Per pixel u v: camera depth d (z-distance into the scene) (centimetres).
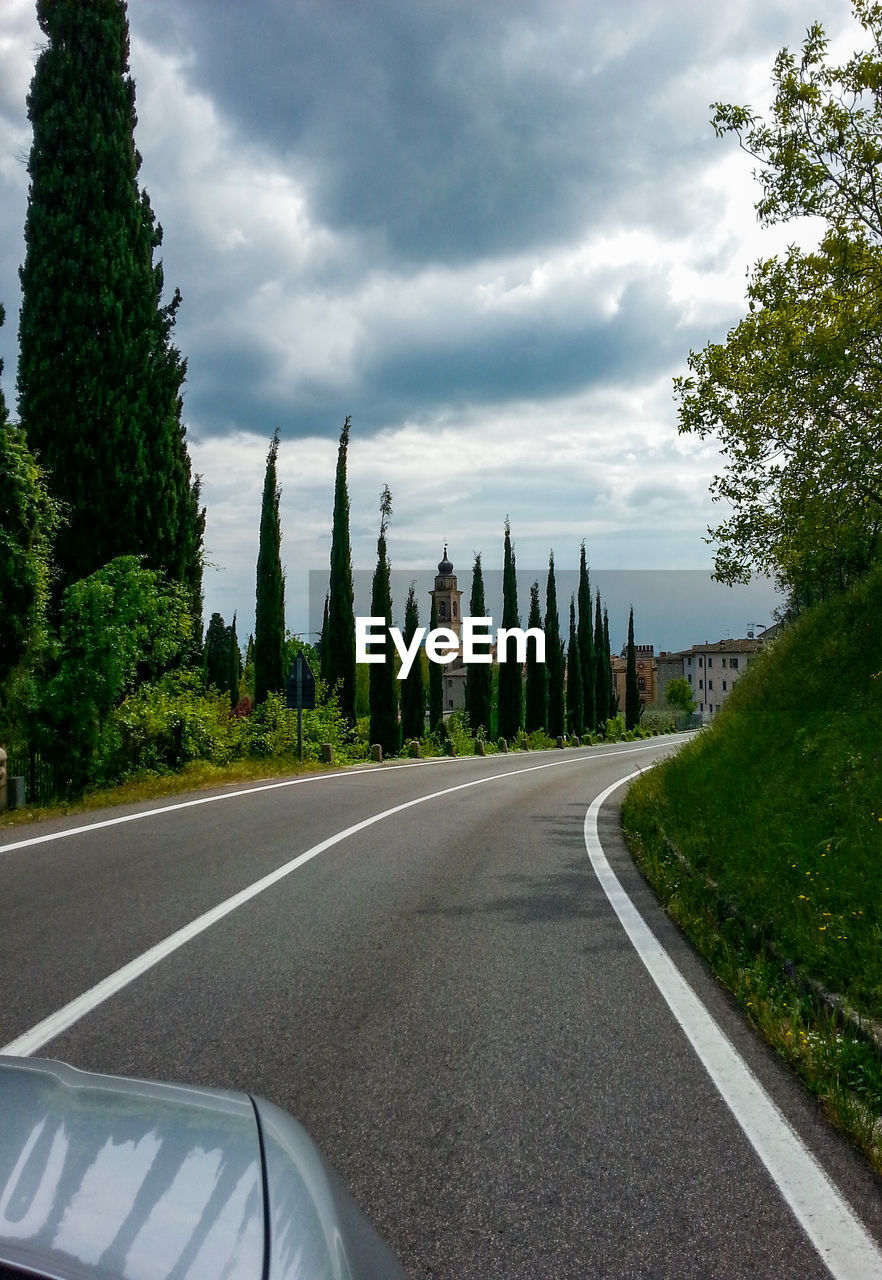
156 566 1989
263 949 601
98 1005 477
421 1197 289
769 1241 268
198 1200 133
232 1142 156
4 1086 166
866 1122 348
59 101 1944
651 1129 343
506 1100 368
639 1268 253
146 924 664
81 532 1867
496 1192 293
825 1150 329
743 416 1350
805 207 1238
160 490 1988
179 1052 412
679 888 798
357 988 519
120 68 2038
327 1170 166
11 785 1341
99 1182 133
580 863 981
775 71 1217
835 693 1236
